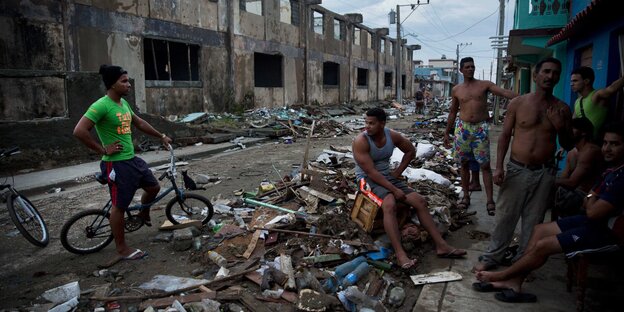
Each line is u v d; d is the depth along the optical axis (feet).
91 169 30.35
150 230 17.99
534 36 32.73
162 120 40.52
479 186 21.68
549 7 31.71
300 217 16.72
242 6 66.33
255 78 77.51
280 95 79.10
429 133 47.91
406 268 13.03
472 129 18.53
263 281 12.38
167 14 53.21
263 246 15.26
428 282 12.65
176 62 62.23
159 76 64.18
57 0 41.11
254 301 11.75
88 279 13.70
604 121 15.98
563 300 11.45
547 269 13.30
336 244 14.51
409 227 15.33
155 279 13.30
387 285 12.55
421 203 14.57
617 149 9.92
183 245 15.71
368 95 121.70
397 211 15.39
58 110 35.42
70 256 15.65
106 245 16.22
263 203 19.84
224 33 63.36
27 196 24.39
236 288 12.52
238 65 66.39
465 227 17.37
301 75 85.76
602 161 13.12
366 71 120.98
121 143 14.39
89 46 44.34
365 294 11.71
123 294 12.54
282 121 57.72
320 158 29.96
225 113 61.67
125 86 14.44
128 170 14.49
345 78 105.60
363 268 13.03
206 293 12.15
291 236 15.87
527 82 66.80
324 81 101.19
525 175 12.18
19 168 29.37
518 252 12.85
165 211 19.58
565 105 11.86
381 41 129.49
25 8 38.68
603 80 20.71
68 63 42.37
